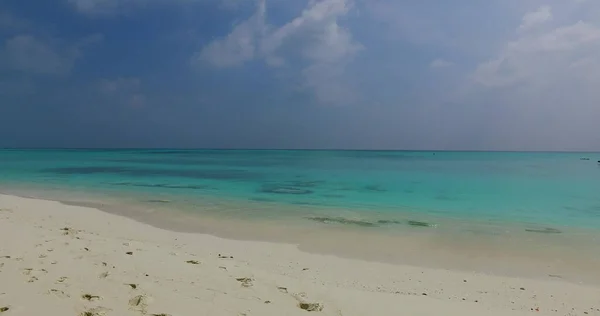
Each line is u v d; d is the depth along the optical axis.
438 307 6.90
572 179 38.38
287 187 28.22
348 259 10.44
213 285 6.82
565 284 8.82
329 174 42.19
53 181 29.98
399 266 9.93
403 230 14.02
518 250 11.55
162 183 29.78
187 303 5.73
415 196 23.94
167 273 7.26
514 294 8.15
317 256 10.60
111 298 5.54
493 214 17.72
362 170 50.44
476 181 35.06
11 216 13.21
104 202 19.02
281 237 12.70
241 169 50.16
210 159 86.44
